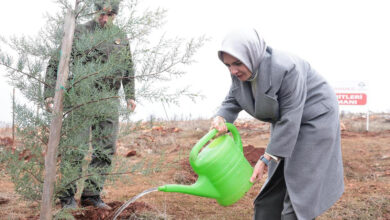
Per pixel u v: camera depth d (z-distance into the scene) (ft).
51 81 10.21
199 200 15.97
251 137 35.09
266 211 10.48
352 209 14.69
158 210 13.29
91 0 9.88
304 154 9.51
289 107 9.16
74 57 10.20
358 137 32.27
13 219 12.41
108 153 11.72
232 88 10.19
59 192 10.41
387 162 22.81
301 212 9.30
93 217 12.16
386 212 14.43
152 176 19.40
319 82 9.94
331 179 9.70
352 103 37.52
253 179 9.53
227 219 13.82
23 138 10.03
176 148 27.89
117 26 9.93
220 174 9.14
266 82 9.00
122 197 15.88
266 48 9.55
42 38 10.12
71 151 10.11
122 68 9.97
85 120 10.14
